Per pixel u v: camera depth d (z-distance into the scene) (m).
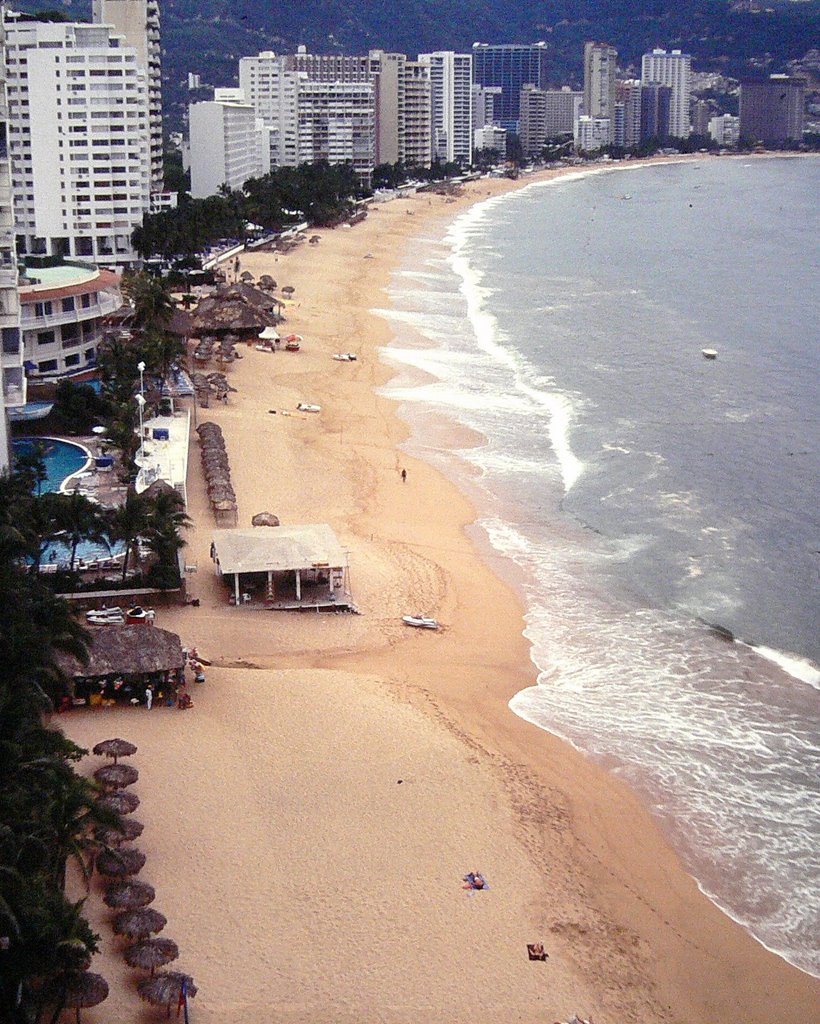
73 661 73.69
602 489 119.69
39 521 85.50
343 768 68.56
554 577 98.88
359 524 106.31
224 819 63.44
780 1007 54.66
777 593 97.12
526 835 63.84
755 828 67.12
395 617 89.56
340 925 56.12
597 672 83.56
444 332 191.38
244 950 54.22
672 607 94.25
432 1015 51.22
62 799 53.53
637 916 59.22
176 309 168.38
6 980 45.72
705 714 78.56
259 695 76.38
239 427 129.62
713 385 160.38
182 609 88.44
